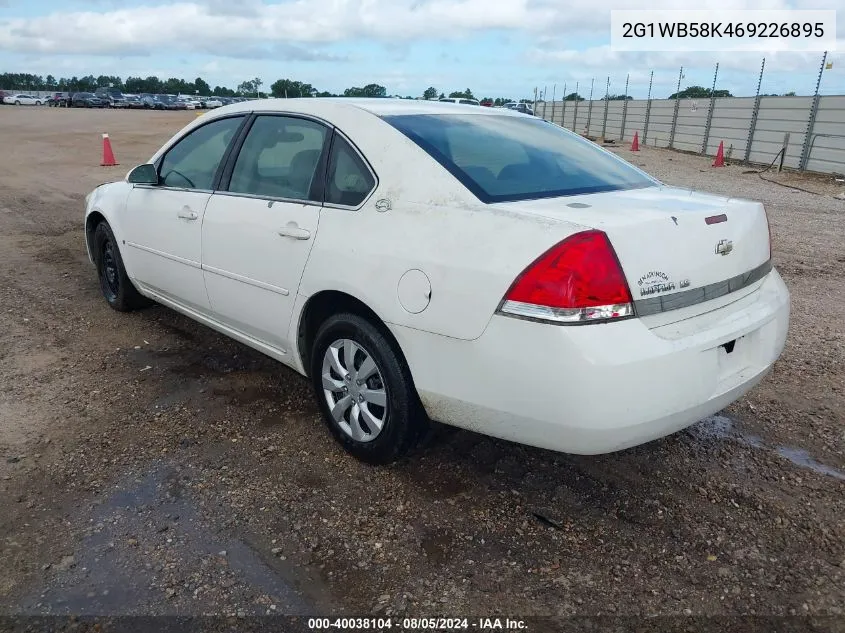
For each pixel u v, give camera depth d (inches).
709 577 98.1
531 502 115.1
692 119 970.1
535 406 95.5
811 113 690.2
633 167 143.2
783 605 92.9
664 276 97.6
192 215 157.0
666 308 97.9
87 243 216.2
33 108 1945.1
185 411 146.4
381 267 111.4
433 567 99.8
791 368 170.2
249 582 96.0
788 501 116.0
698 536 106.9
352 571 98.7
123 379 161.8
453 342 102.2
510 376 96.5
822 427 141.3
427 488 118.8
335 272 119.1
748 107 813.9
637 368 92.2
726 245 107.5
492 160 120.4
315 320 134.0
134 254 185.5
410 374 114.3
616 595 94.6
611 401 91.8
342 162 126.0
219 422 141.9
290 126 140.6
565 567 100.0
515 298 94.9
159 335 190.5
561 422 94.3
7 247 290.7
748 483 121.1
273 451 130.7
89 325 197.8
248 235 139.5
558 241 93.1
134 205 181.9
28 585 95.0
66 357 173.9
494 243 99.0
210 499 115.1
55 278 245.1
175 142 174.6
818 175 657.0
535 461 127.4
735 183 583.8
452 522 109.8
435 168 113.1
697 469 125.5
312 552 102.5
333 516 111.0
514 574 98.5
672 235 99.9
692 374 97.9
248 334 151.4
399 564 100.3
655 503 115.1
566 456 129.2
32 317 203.3
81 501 114.1
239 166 150.2
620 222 96.0
